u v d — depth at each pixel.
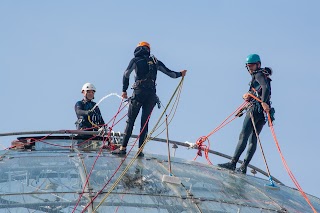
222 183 72.19
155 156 76.06
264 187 75.75
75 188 64.88
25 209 61.44
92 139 80.94
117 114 79.50
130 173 69.06
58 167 69.06
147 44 72.44
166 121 71.62
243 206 67.69
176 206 64.31
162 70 72.50
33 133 80.62
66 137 81.75
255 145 78.12
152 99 71.94
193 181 70.38
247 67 76.69
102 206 62.22
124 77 71.31
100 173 68.19
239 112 77.94
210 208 65.31
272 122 76.31
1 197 62.88
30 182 66.00
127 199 63.72
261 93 75.69
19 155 73.69
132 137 80.94
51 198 62.88
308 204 76.31
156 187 66.88
